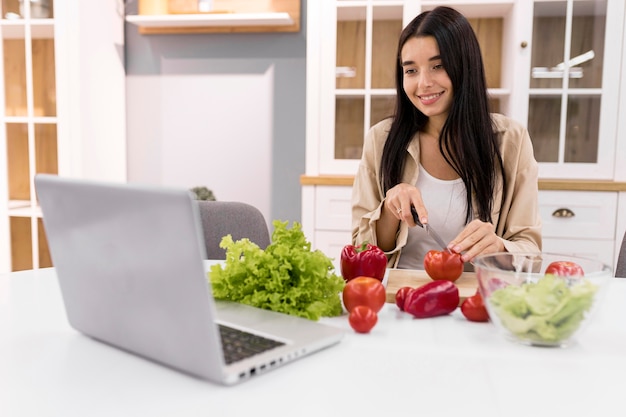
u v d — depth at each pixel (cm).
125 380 62
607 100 224
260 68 273
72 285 73
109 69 268
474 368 67
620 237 220
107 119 268
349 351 72
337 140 241
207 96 279
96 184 60
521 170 159
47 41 248
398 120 162
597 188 218
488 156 152
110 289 66
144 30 276
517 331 74
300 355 69
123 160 284
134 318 65
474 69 148
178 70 279
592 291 71
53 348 72
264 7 266
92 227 63
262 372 64
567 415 55
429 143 164
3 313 88
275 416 54
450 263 104
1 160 255
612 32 221
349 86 238
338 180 229
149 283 60
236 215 150
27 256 261
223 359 64
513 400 58
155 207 55
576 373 65
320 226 234
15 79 253
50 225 71
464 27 146
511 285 75
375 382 62
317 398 58
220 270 89
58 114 246
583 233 222
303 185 233
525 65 226
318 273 84
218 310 83
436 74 147
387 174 161
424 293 87
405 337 78
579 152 229
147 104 283
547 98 229
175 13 265
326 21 233
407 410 56
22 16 246
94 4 254
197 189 261
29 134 251
